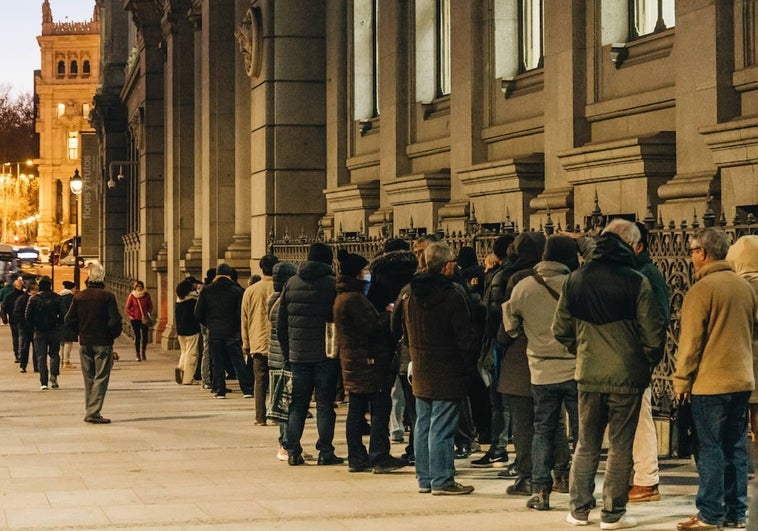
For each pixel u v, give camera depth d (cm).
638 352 1042
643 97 1647
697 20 1489
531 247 1245
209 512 1173
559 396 1150
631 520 1063
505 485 1306
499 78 2109
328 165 2914
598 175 1684
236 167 3444
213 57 3612
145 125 5009
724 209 1428
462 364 1244
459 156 2198
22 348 3331
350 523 1110
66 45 16950
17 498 1257
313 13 2933
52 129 17012
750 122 1360
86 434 1812
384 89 2564
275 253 2748
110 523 1122
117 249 7212
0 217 18862
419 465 1274
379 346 1398
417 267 1473
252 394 2409
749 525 944
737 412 1034
